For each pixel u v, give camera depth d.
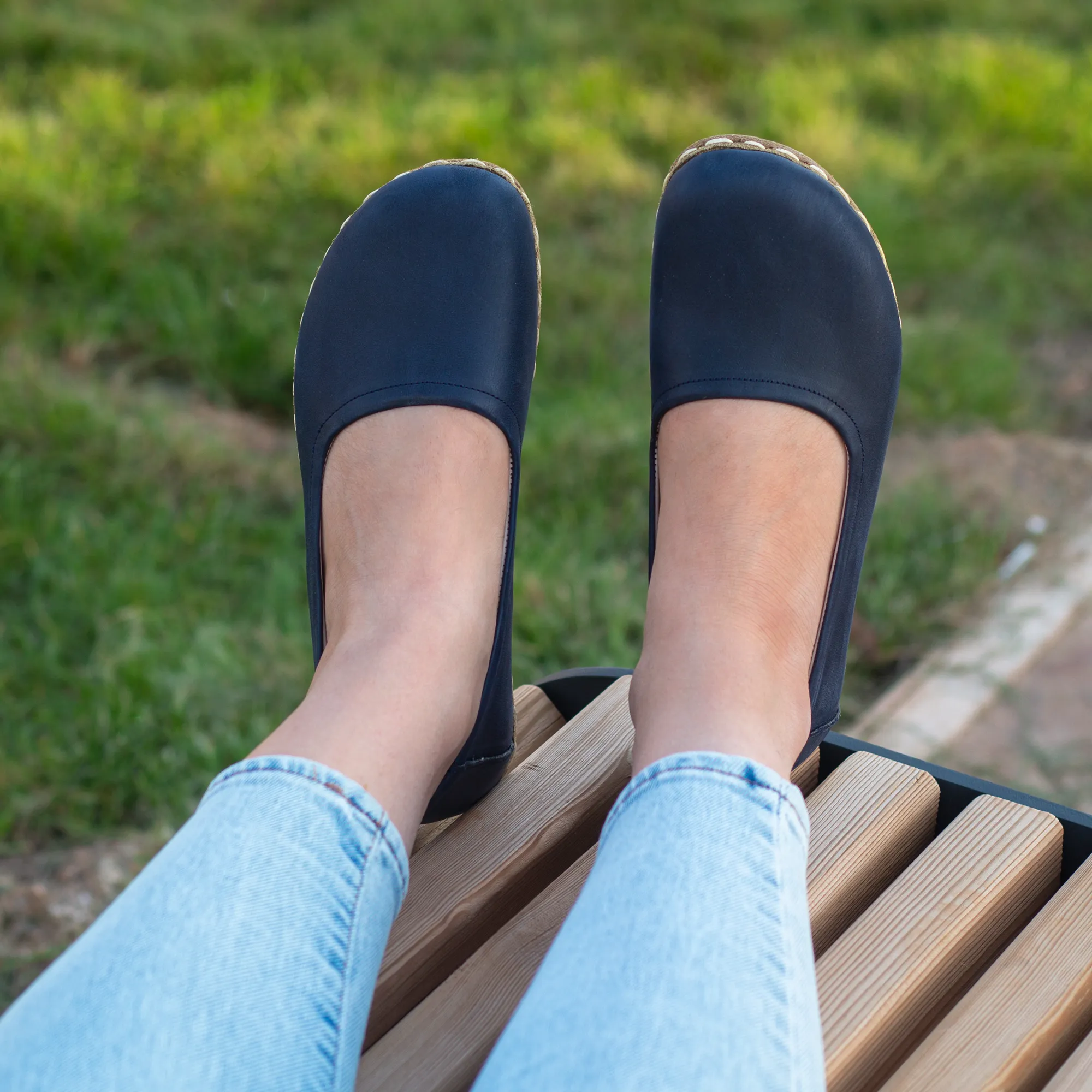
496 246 1.26
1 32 3.82
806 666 0.96
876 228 2.94
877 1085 0.78
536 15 4.29
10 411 2.17
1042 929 0.80
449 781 0.91
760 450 1.08
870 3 4.53
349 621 0.94
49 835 1.56
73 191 2.93
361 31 4.18
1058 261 2.93
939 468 2.20
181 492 2.12
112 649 1.76
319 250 2.84
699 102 3.69
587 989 0.66
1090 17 4.47
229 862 0.70
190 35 4.03
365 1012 0.70
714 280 1.19
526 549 2.00
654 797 0.76
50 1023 0.64
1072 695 1.73
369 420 1.13
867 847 0.88
